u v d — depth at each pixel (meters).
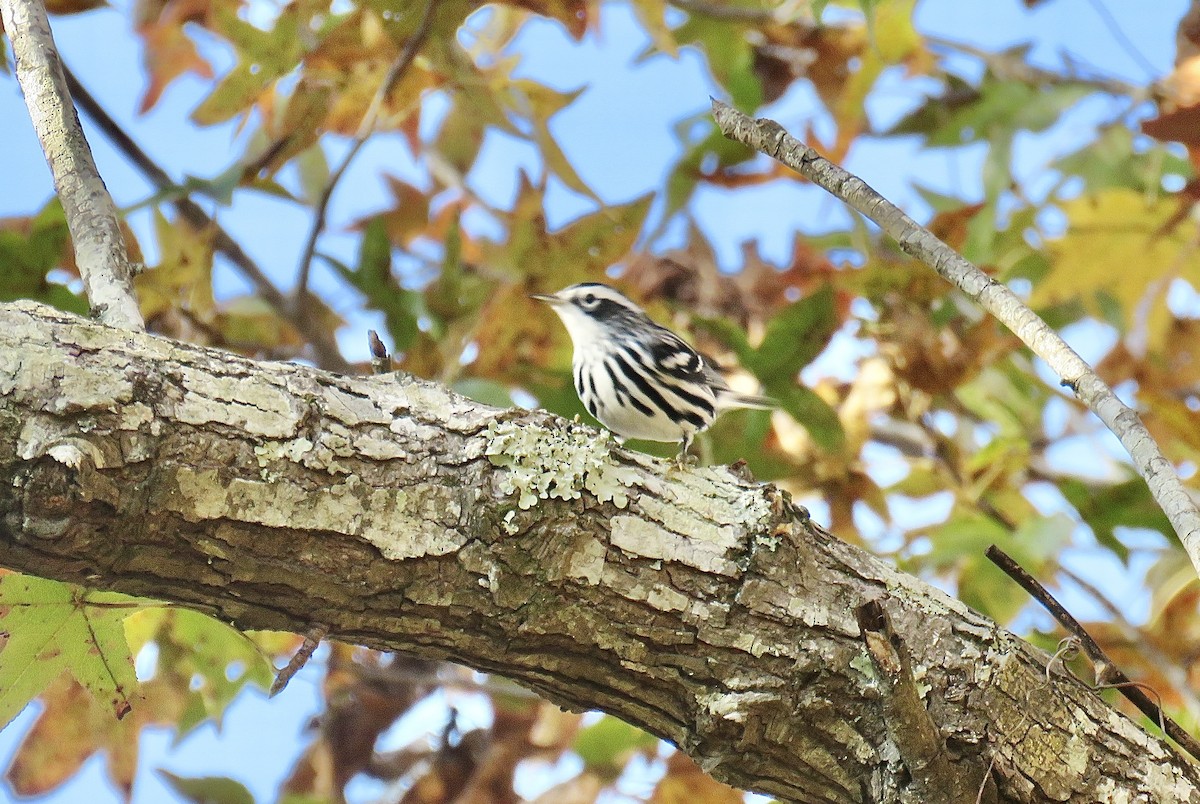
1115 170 13.82
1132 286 12.69
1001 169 13.52
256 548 6.37
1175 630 11.99
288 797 12.32
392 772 13.01
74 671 8.38
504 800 12.77
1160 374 13.41
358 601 6.65
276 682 6.59
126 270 8.01
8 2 9.28
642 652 7.07
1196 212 12.37
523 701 13.03
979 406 14.23
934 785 6.98
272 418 6.41
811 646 7.16
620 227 12.61
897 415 13.33
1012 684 7.44
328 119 11.62
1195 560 5.88
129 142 12.42
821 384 13.52
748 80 14.37
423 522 6.62
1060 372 6.68
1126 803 7.49
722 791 11.88
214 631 11.16
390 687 13.31
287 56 11.01
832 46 14.60
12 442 5.79
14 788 10.70
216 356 6.50
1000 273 13.16
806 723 7.20
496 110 12.17
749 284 13.77
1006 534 12.04
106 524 6.05
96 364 6.09
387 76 10.92
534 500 6.75
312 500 6.41
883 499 12.93
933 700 7.33
